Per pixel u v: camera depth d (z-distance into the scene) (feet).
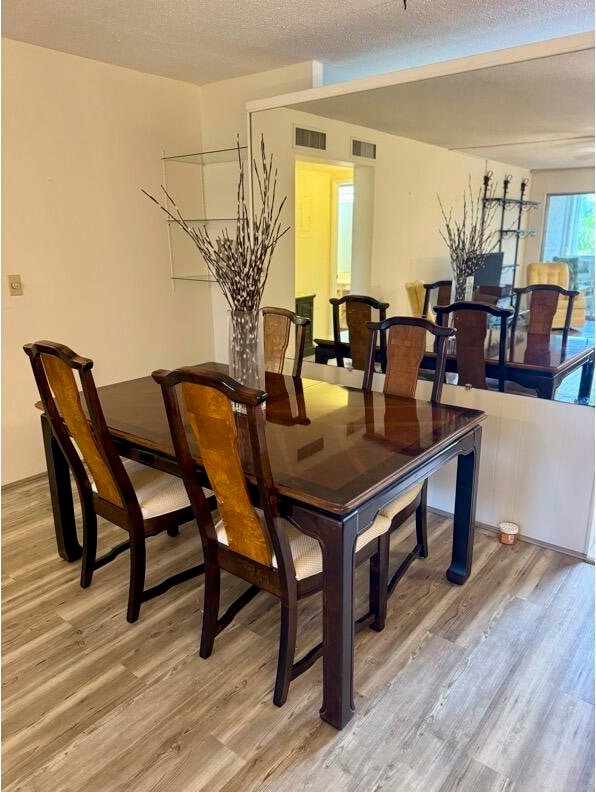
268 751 5.26
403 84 8.48
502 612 7.14
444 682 6.03
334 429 6.66
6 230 10.03
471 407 8.91
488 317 8.45
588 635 6.73
